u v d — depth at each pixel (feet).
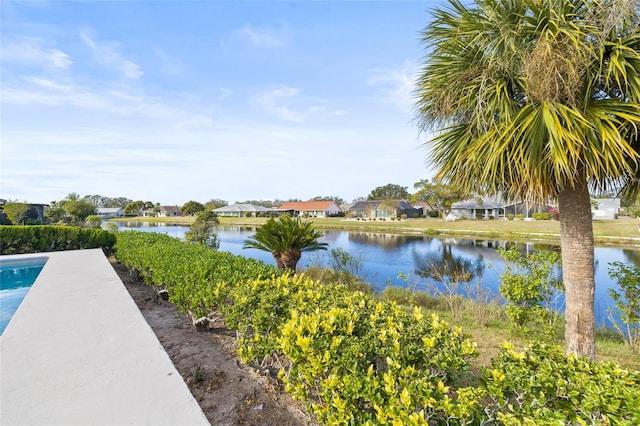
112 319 11.60
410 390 4.26
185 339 10.83
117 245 27.99
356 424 4.75
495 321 15.66
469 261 43.68
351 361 5.07
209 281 10.97
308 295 8.43
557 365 4.57
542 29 7.36
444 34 9.07
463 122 9.43
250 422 6.48
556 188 8.16
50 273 20.47
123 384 7.21
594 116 6.90
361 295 8.80
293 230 20.30
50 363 8.18
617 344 13.26
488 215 120.37
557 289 13.23
